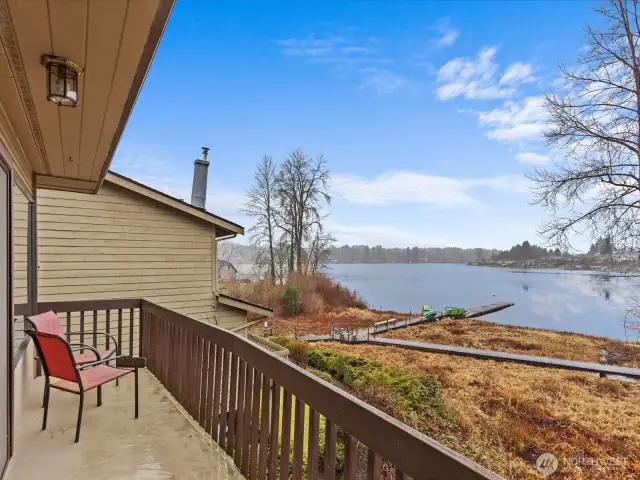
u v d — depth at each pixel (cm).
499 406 982
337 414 135
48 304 365
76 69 142
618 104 991
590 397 1050
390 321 2245
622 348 1680
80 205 609
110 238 637
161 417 288
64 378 255
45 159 291
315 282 2492
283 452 169
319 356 1327
